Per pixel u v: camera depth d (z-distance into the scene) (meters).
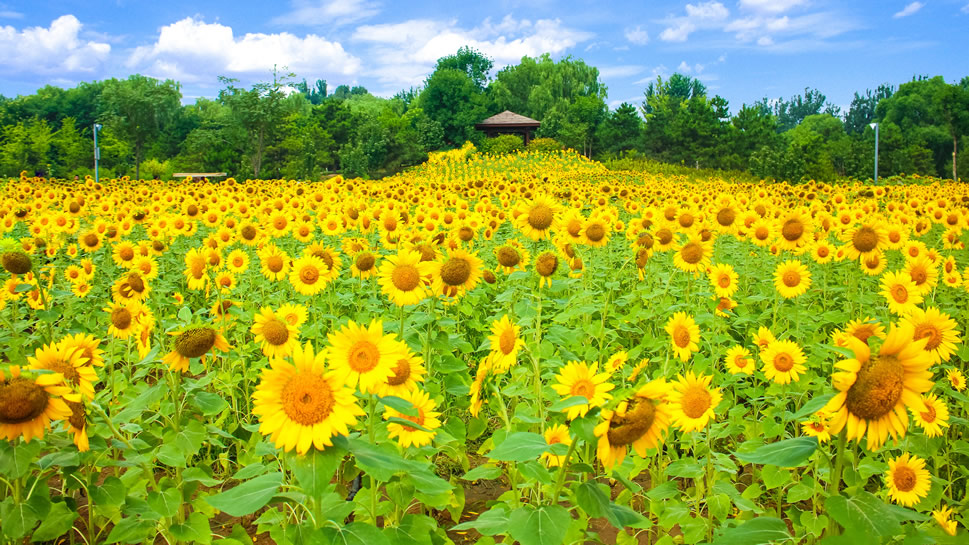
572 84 116.56
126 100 68.62
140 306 3.76
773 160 39.94
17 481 2.45
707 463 3.10
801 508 3.83
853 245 5.62
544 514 1.94
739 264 8.02
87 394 2.39
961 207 11.09
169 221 8.30
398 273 3.36
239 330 4.83
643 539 3.50
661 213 6.77
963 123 74.00
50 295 4.89
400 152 60.44
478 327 5.25
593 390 2.19
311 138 68.62
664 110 81.69
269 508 2.92
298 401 1.78
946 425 3.00
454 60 129.75
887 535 1.72
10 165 47.09
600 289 6.14
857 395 1.75
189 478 2.70
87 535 3.29
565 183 21.48
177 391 2.81
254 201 10.75
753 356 4.90
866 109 166.88
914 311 2.90
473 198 12.69
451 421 3.11
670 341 4.04
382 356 2.21
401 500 2.61
